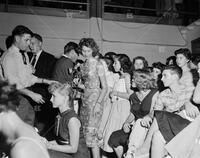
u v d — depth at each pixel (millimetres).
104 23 7121
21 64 3879
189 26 7535
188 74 3990
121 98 4543
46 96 4520
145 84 3906
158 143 3301
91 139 3955
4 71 3785
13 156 1473
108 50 7113
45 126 4547
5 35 6566
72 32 6930
